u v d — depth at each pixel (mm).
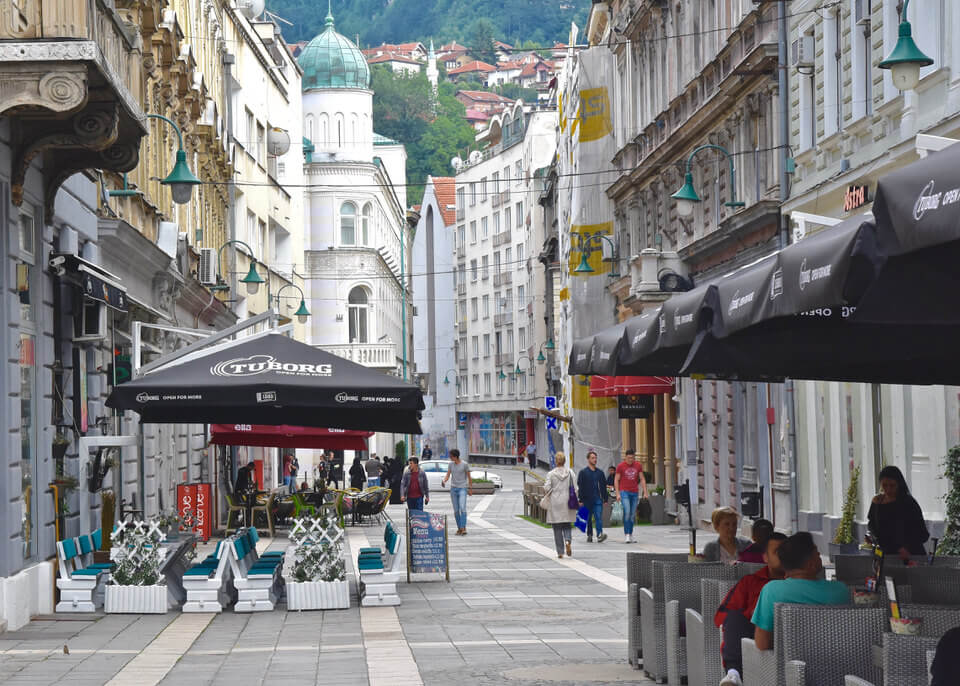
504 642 14570
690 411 36344
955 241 6422
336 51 81438
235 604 18281
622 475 30266
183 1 35406
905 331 10531
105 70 14641
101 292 19625
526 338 106562
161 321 30672
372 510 39969
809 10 26047
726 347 11219
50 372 18172
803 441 26672
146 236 28312
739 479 32312
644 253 36312
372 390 17484
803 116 26688
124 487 25406
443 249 130750
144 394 17281
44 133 16000
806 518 26297
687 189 27531
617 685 11695
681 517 35312
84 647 14516
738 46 30938
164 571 18234
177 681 12273
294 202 65312
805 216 18781
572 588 20328
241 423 21016
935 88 19875
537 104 110750
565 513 26312
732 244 31594
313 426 21109
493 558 26312
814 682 8180
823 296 7367
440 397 129000
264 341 18469
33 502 17328
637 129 43875
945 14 19422
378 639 14969
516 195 109312
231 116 45281
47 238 18141
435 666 12953
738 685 9422
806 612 8234
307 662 13359
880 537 15477
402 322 102375
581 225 47562
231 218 42250
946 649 6578
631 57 44281
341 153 80500
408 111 151125
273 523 35719
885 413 22219
